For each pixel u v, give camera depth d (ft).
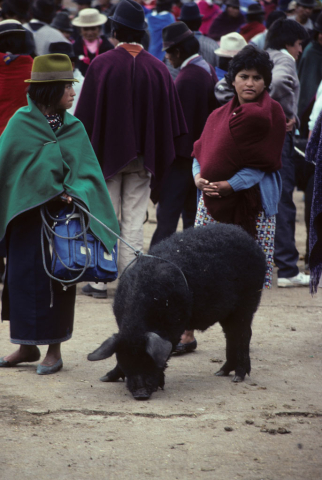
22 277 23.39
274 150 25.58
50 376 23.95
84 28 47.37
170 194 35.88
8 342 27.96
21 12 45.37
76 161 23.39
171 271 21.15
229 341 23.86
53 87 22.94
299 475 16.71
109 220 24.06
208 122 26.94
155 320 20.94
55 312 23.58
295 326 30.73
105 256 23.61
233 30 62.18
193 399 21.80
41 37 43.80
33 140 22.68
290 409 21.02
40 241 23.25
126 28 32.81
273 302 34.94
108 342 20.52
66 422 19.77
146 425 19.61
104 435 18.88
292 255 38.04
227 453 17.84
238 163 25.25
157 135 33.78
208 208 26.23
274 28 37.50
